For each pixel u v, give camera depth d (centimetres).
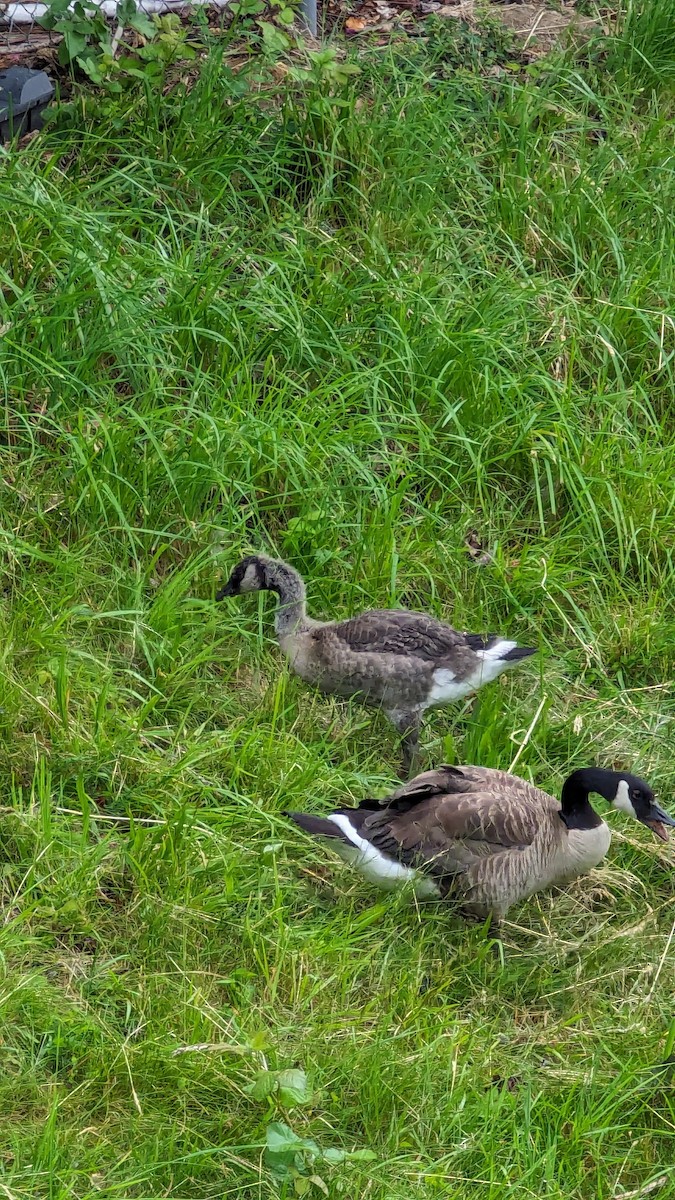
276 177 1323
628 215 1388
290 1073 712
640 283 1297
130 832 862
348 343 1212
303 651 995
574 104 1509
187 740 941
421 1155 718
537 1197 697
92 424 1108
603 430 1189
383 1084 738
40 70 1373
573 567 1108
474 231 1335
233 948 823
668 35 1560
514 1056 794
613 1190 721
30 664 954
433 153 1367
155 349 1136
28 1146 695
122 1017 777
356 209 1322
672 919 897
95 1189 677
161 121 1334
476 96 1466
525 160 1380
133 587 1025
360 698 995
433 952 852
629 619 1093
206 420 1098
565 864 891
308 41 1484
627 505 1151
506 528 1150
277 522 1124
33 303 1144
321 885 886
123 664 1001
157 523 1082
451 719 1047
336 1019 785
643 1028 810
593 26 1608
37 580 1012
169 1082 733
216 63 1342
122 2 1369
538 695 1039
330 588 1080
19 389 1109
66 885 826
